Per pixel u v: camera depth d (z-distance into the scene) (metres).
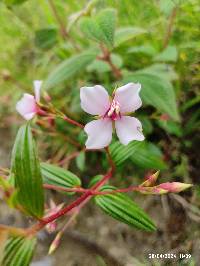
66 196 0.15
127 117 0.09
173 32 0.15
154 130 0.14
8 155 0.16
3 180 0.08
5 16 0.18
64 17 0.17
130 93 0.09
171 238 0.13
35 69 0.17
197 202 0.13
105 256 0.13
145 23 0.16
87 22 0.11
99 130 0.09
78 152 0.14
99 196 0.09
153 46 0.15
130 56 0.15
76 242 0.13
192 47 0.14
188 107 0.14
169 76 0.13
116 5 0.16
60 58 0.16
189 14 0.14
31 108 0.10
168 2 0.12
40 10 0.18
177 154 0.14
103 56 0.14
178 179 0.13
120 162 0.11
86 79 0.16
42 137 0.16
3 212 0.15
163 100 0.12
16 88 0.17
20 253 0.08
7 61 0.18
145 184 0.09
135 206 0.09
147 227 0.09
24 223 0.14
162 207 0.13
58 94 0.16
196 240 0.12
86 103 0.09
